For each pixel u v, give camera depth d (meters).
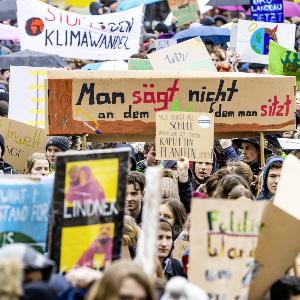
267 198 18.95
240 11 45.12
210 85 20.14
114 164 12.15
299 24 41.59
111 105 19.81
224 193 17.00
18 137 22.88
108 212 12.14
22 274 10.40
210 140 19.55
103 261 12.15
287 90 20.38
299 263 13.10
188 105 20.09
